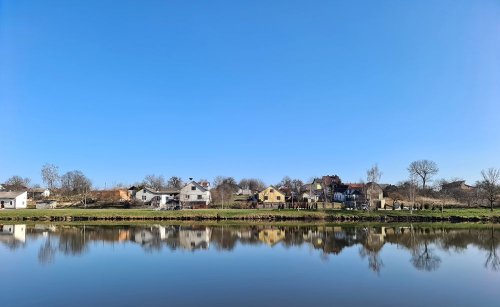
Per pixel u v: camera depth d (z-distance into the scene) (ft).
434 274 112.78
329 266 124.16
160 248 160.66
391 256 142.72
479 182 484.33
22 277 108.58
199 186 473.26
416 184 522.06
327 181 567.18
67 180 619.26
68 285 99.76
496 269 119.65
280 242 180.24
